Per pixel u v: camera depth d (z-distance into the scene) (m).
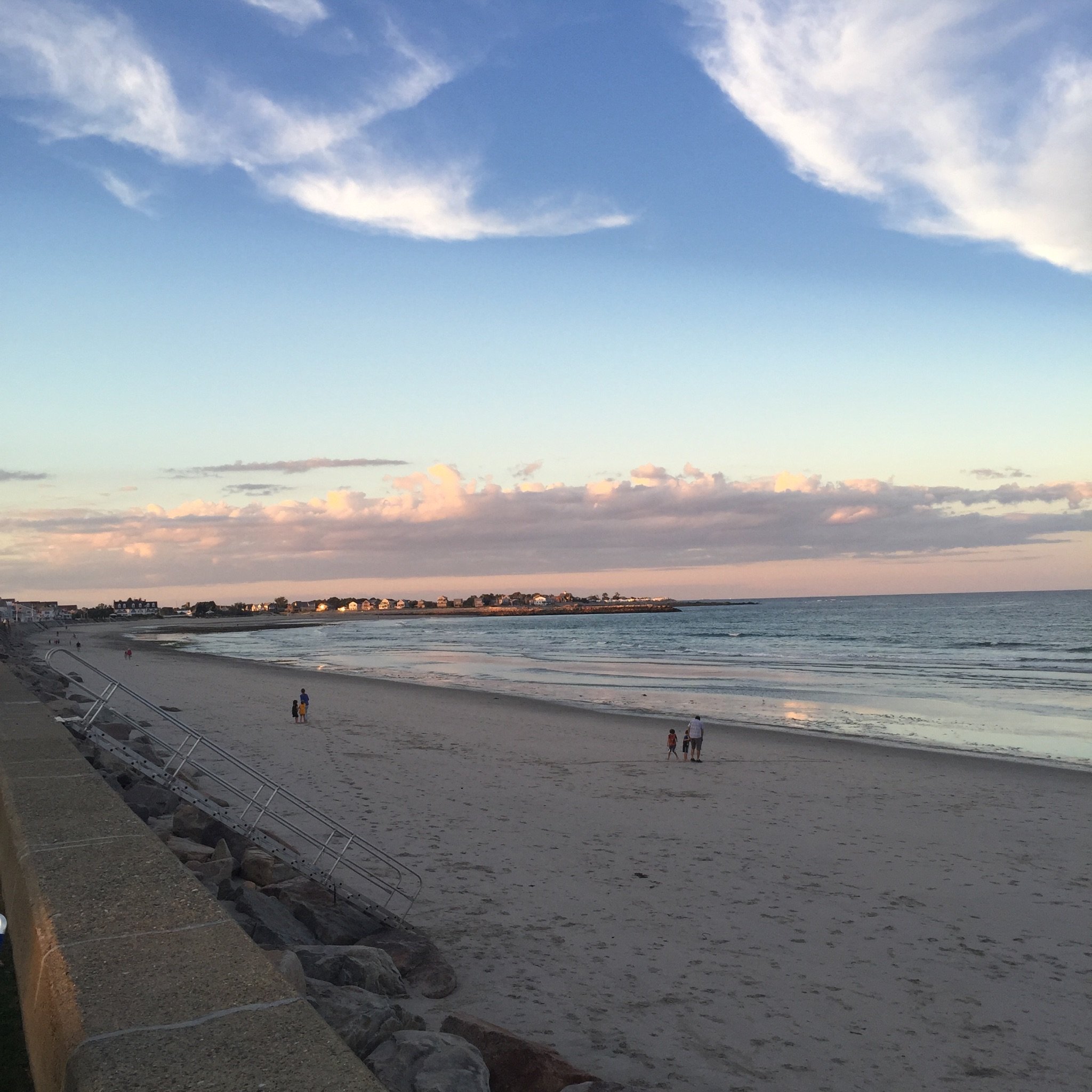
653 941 10.55
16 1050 4.31
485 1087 5.46
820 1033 8.32
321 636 144.38
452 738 27.38
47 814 6.02
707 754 24.73
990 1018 8.73
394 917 10.48
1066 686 45.56
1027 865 14.12
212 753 23.12
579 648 92.12
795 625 138.62
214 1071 2.70
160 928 3.89
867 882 13.04
